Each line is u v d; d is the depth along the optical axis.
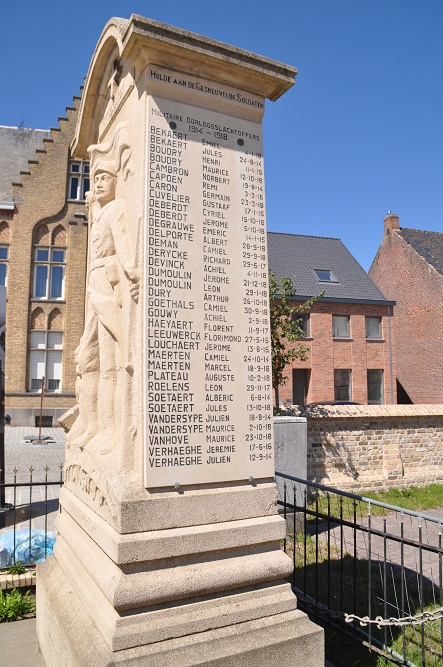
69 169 23.98
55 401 22.50
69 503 4.07
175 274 3.38
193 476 3.25
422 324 28.12
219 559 3.21
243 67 3.73
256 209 3.81
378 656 3.99
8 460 13.42
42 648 3.86
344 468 11.02
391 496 10.74
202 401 3.36
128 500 3.01
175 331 3.32
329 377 25.50
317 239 30.08
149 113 3.45
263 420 3.58
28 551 5.54
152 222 3.35
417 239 30.02
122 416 3.26
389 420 11.59
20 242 23.02
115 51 4.16
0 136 27.03
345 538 7.79
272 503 3.49
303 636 3.15
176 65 3.57
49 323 23.12
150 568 3.00
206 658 2.86
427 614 3.64
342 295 26.53
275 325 13.38
